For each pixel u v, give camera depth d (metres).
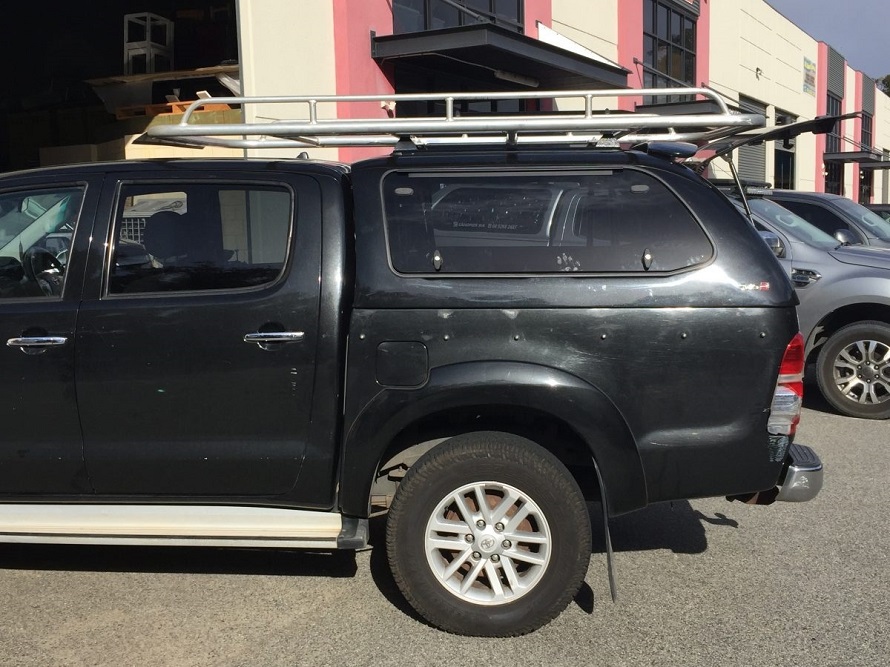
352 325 3.31
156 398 3.39
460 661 3.21
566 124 3.42
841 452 6.04
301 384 3.36
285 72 9.53
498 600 3.35
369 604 3.70
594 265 3.34
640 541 4.43
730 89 24.58
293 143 4.09
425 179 3.48
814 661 3.21
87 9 13.12
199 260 3.48
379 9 11.09
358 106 10.70
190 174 3.56
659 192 3.40
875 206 13.04
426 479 3.30
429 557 3.34
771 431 3.33
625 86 14.62
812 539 4.44
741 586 3.87
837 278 6.89
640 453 3.30
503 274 3.32
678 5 20.70
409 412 3.28
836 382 7.01
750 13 25.72
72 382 3.41
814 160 32.53
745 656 3.25
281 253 3.45
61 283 3.51
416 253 3.37
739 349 3.27
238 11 8.91
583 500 3.33
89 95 13.20
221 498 3.47
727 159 4.01
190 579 3.95
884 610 3.62
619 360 3.26
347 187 3.58
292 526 3.41
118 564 4.12
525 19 14.41
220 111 9.70
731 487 3.33
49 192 3.61
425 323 3.28
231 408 3.38
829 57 33.56
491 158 3.51
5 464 3.48
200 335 3.37
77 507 3.50
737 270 3.31
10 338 3.43
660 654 3.26
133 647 3.32
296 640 3.38
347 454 3.34
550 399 3.24
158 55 11.43
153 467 3.43
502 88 14.09
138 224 3.53
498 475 3.28
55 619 3.55
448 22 12.76
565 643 3.35
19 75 13.82
